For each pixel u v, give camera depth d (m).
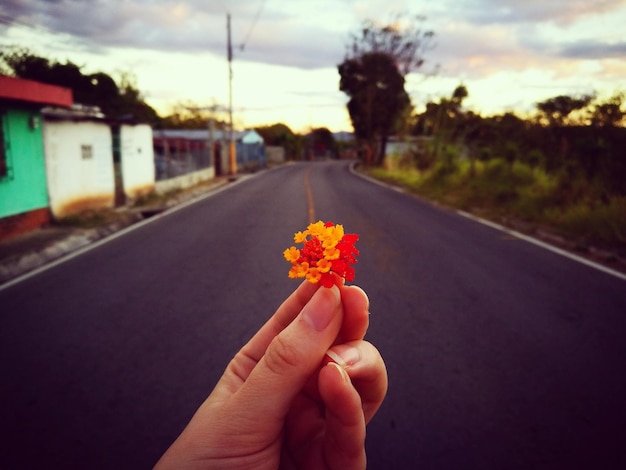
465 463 2.40
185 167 21.03
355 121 41.62
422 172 22.33
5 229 8.20
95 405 2.96
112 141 13.27
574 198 10.04
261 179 25.97
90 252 7.50
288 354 0.75
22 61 18.02
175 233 9.19
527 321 4.36
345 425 0.72
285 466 0.84
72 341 3.96
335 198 15.89
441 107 20.92
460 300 4.98
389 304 4.85
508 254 7.21
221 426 0.77
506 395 3.05
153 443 2.58
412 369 3.41
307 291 0.95
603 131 10.62
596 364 3.48
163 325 4.32
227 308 4.78
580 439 2.59
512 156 14.61
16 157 8.56
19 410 2.91
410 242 8.12
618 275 5.96
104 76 21.48
